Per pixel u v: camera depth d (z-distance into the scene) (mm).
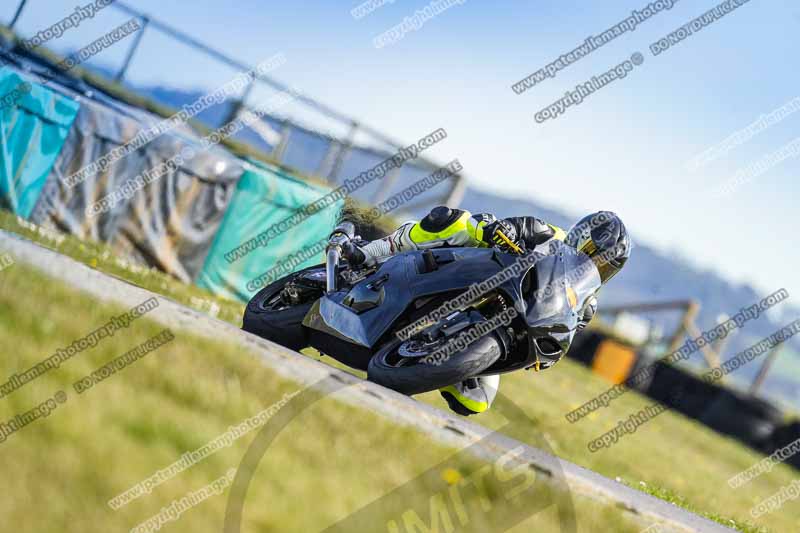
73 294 18516
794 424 80250
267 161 63875
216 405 14609
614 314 91750
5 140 38906
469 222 23125
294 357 20734
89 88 52000
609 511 16344
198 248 45500
